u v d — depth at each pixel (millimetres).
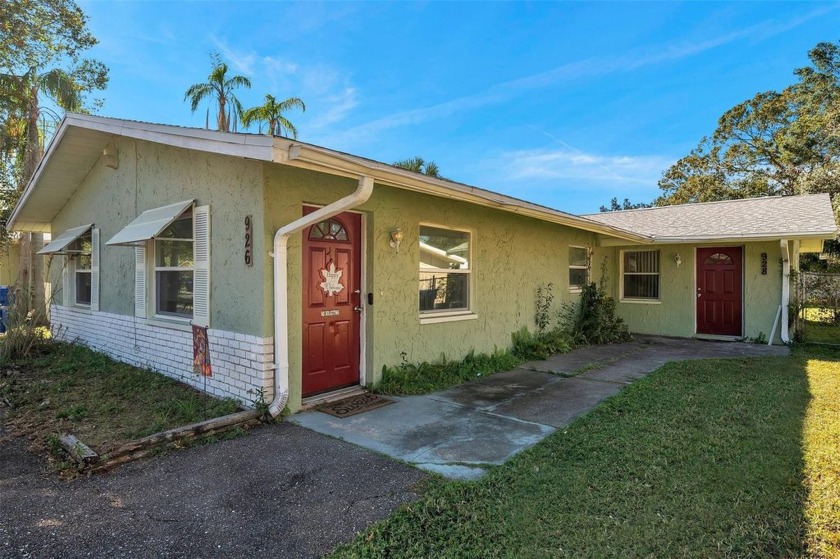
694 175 29719
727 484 3209
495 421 4672
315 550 2504
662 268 11555
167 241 6289
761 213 11477
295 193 4969
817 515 2777
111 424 4508
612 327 10570
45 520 2814
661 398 5426
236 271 5008
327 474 3436
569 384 6297
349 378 5820
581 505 2938
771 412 4840
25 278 13695
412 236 6430
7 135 15422
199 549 2521
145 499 3086
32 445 4070
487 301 7867
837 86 23078
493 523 2727
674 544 2516
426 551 2467
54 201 9055
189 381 5738
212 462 3672
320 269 5449
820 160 23625
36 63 15477
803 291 10102
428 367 6535
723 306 10867
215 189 5281
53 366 6977
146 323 6535
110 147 7074
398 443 4059
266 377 4703
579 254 11102
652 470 3439
